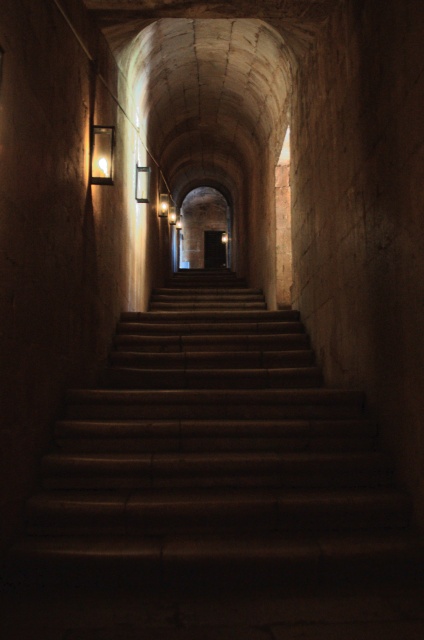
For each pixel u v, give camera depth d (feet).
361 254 13.57
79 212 14.79
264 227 32.30
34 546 9.55
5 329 9.47
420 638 7.57
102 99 17.58
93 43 16.33
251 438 12.55
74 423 12.45
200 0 14.90
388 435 11.84
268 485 11.37
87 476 11.41
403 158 10.77
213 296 31.94
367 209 13.06
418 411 10.14
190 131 37.91
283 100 25.25
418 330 10.11
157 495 10.93
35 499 10.48
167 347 19.88
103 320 17.97
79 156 14.74
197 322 22.44
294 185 22.76
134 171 25.02
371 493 10.85
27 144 10.54
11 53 9.62
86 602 8.73
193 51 25.68
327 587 9.24
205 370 16.80
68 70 13.62
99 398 13.70
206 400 14.02
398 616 8.21
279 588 9.22
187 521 10.32
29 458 10.80
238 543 9.75
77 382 14.71
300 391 13.94
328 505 10.40
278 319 22.18
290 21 16.61
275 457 11.65
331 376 16.35
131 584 9.25
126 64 21.49
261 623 8.02
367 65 12.96
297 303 22.40
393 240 11.34
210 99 32.35
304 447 12.39
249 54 24.62
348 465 11.51
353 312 14.29
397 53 11.01
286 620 8.11
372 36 12.57
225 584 9.28
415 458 10.32
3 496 9.36
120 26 17.33
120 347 19.79
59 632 7.74
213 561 9.25
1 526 9.27
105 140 15.90
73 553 9.31
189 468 11.41
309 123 19.56
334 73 16.01
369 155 12.88
